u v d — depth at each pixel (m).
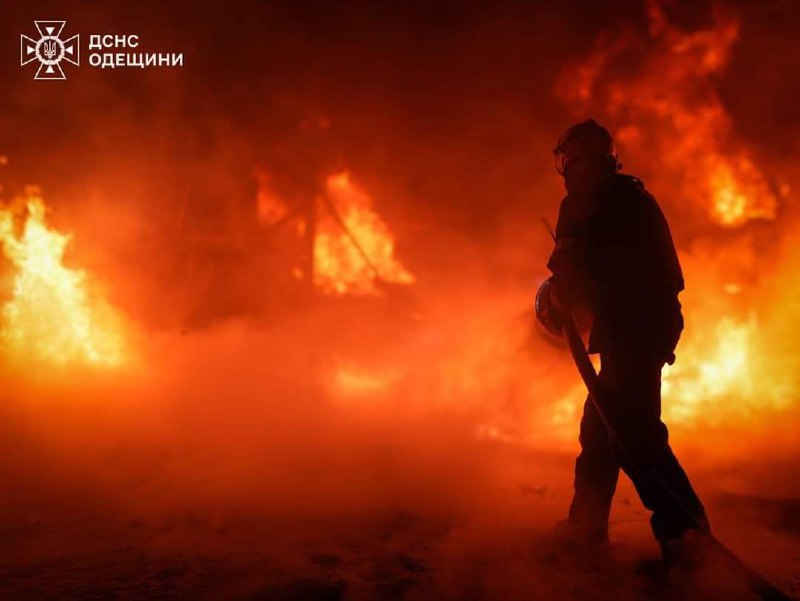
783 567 3.03
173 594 2.77
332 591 2.76
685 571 2.78
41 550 3.21
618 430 2.83
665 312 2.95
